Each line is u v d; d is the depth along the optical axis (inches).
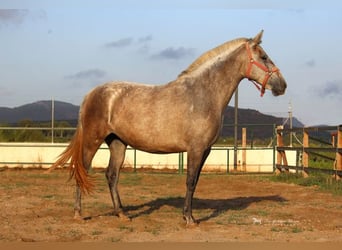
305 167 677.9
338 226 333.1
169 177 726.5
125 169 864.3
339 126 610.5
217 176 762.8
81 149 337.4
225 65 330.3
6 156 888.3
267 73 334.3
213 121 320.5
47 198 463.5
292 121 894.4
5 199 451.2
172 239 287.1
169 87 327.9
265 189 573.9
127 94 332.2
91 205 418.0
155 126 321.4
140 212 385.7
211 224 334.3
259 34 338.0
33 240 280.5
